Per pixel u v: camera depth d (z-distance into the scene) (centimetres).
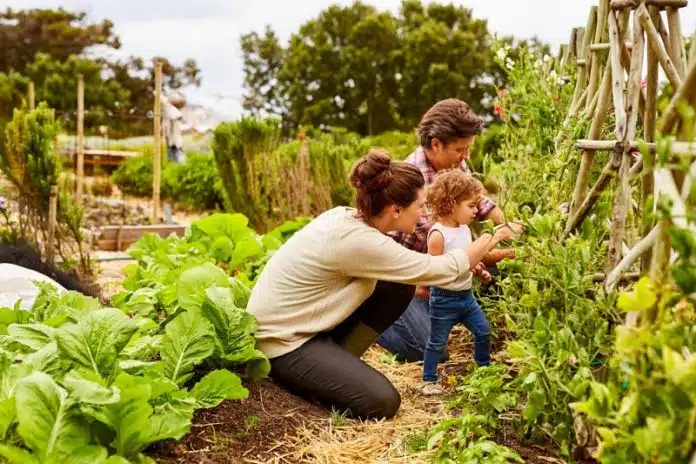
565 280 299
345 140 1747
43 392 267
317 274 375
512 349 291
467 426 306
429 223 448
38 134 673
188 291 398
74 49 4009
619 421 214
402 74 3778
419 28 3856
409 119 3794
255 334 381
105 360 304
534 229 312
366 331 411
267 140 912
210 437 321
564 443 300
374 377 369
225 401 351
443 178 407
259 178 916
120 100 3650
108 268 812
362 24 3834
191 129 2573
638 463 218
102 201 1440
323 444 335
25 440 258
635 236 321
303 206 940
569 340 290
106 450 267
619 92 295
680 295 206
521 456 315
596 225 319
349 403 367
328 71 3959
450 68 3734
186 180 1502
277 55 4525
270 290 384
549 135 454
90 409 269
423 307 470
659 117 298
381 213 376
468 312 405
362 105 3941
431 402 394
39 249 667
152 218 1215
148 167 1714
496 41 506
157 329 405
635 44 286
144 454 300
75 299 401
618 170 296
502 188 421
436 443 334
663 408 207
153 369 324
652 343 207
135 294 448
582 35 482
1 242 630
